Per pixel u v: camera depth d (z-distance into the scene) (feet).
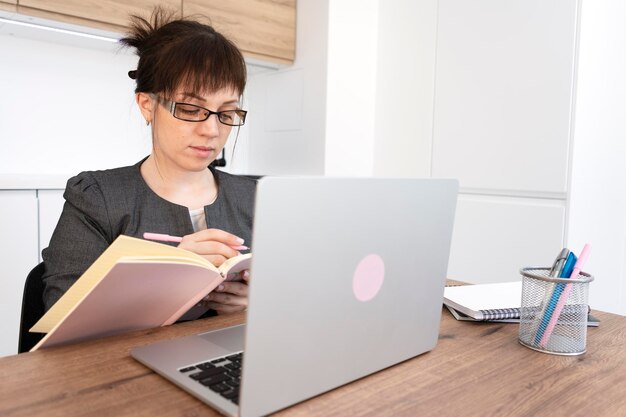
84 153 7.95
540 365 2.25
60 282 3.12
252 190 4.20
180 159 3.54
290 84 9.48
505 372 2.16
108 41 7.50
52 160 7.64
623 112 7.34
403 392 1.94
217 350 2.20
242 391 1.62
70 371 2.01
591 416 1.78
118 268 1.97
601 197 7.03
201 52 3.27
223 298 3.02
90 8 6.73
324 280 1.79
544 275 2.56
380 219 1.95
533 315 2.47
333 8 8.73
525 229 6.99
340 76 8.93
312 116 9.05
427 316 2.33
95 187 3.52
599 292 7.06
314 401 1.85
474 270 7.64
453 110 7.93
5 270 6.24
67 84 7.71
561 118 6.56
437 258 2.31
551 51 6.64
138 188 3.63
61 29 6.89
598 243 7.04
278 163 9.86
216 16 8.11
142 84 3.47
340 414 1.75
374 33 9.41
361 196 1.84
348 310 1.91
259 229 1.55
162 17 3.86
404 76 8.83
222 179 4.12
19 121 7.32
